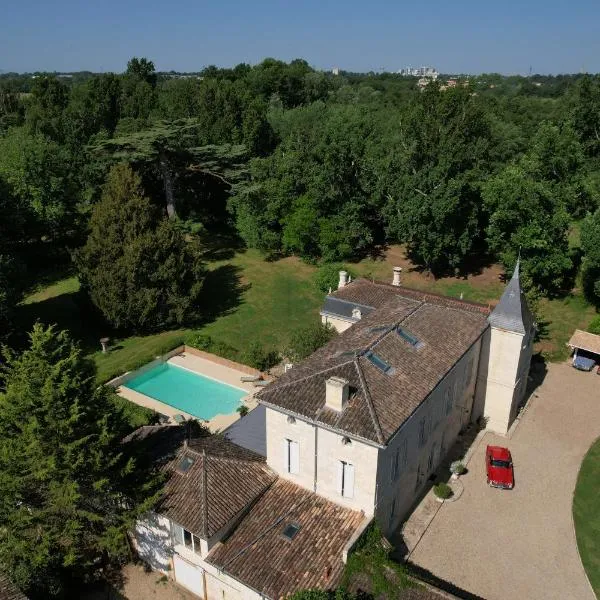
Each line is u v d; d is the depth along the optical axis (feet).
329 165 268.41
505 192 224.33
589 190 259.19
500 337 146.82
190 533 103.65
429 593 94.84
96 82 393.50
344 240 277.23
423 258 260.01
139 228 204.64
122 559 117.91
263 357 191.42
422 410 117.80
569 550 119.85
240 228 295.89
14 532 97.96
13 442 96.43
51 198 281.95
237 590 101.65
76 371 110.63
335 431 102.37
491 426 156.97
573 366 191.01
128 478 110.22
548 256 225.56
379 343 122.11
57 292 252.01
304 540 102.68
